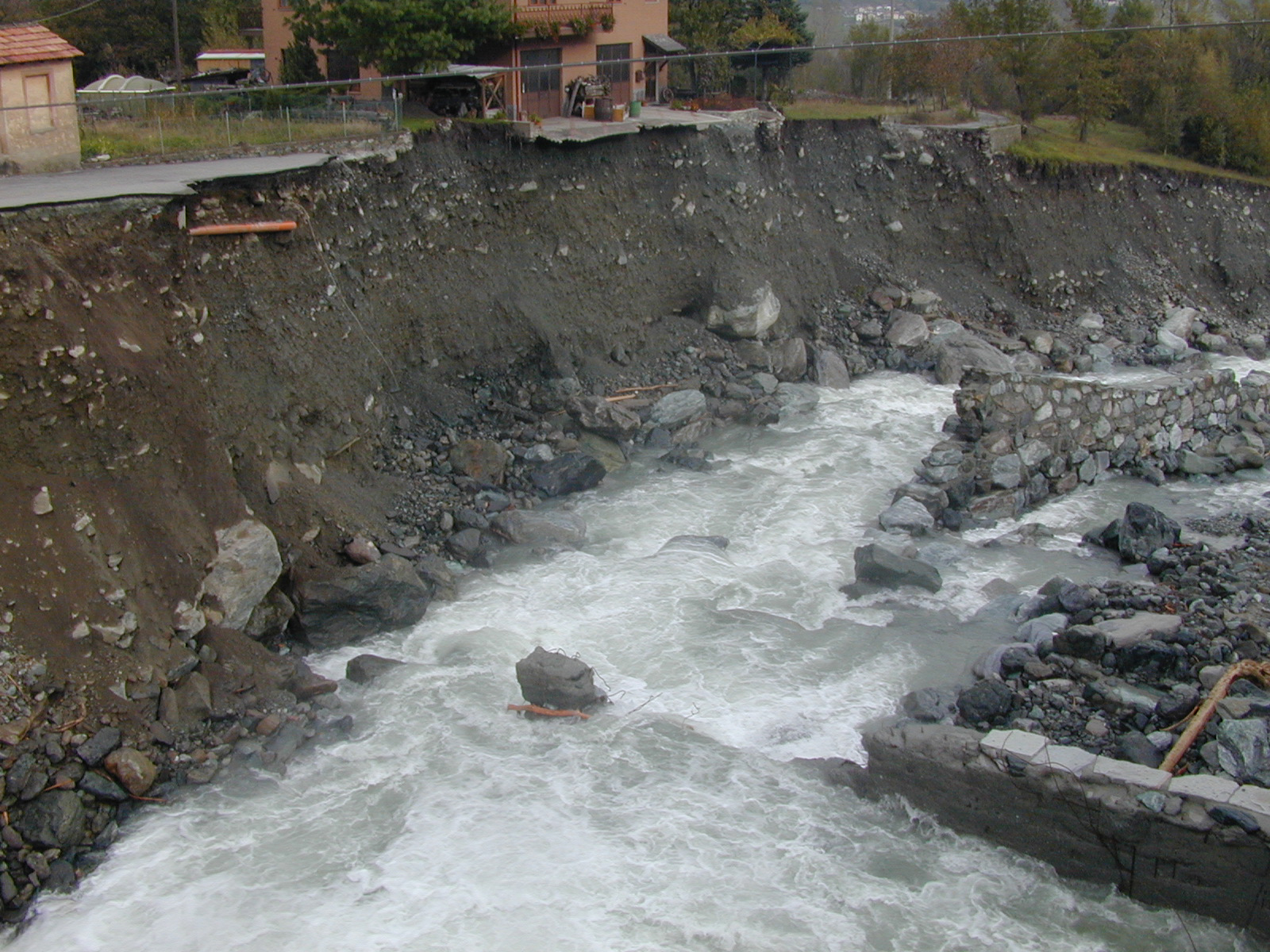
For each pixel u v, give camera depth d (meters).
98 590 16.48
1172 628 17.05
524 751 16.38
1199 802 13.16
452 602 20.80
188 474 18.56
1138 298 42.00
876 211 39.25
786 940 13.03
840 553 22.64
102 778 15.09
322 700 17.52
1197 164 49.03
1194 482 25.64
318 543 20.45
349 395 24.41
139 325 19.09
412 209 27.81
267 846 14.56
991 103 52.03
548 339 29.64
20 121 24.27
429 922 13.25
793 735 16.56
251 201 23.06
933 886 13.91
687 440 28.75
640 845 14.49
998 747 14.27
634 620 20.05
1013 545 22.52
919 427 29.97
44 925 13.34
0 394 16.47
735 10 53.19
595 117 35.00
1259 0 58.84
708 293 34.00
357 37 34.44
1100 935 13.20
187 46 56.47
